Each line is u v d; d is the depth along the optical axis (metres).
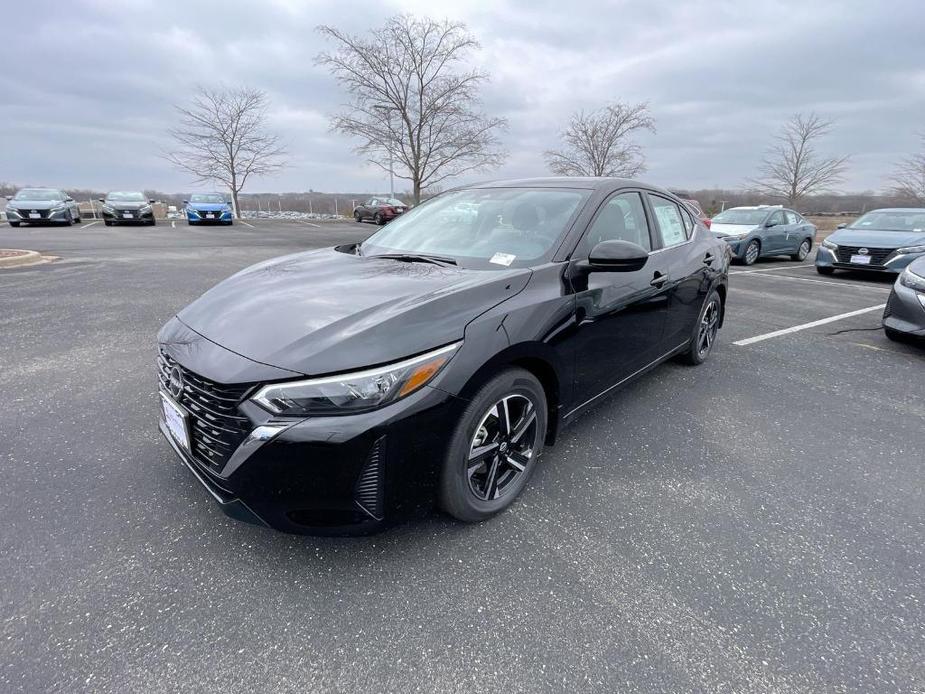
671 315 3.71
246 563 2.05
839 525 2.39
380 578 2.00
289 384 1.81
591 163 24.61
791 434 3.29
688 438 3.21
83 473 2.61
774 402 3.80
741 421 3.47
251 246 13.82
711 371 4.45
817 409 3.70
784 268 11.92
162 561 2.04
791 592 1.98
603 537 2.27
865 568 2.11
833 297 8.15
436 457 2.01
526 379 2.34
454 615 1.84
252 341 1.98
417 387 1.92
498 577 2.02
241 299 2.38
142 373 3.96
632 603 1.91
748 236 12.02
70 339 4.77
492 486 2.32
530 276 2.50
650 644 1.74
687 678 1.62
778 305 7.46
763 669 1.66
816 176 31.09
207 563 2.04
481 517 2.31
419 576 2.01
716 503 2.54
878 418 3.57
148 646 1.69
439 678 1.61
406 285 2.37
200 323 2.25
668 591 1.97
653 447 3.08
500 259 2.75
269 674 1.61
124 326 5.23
